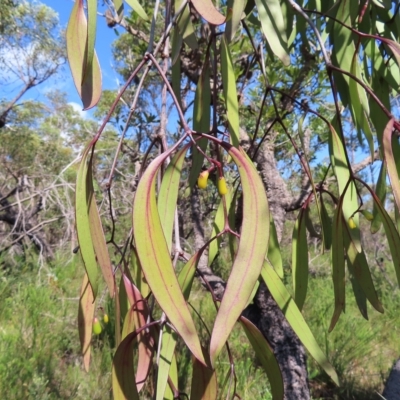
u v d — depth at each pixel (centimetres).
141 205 27
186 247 132
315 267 258
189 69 99
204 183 31
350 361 160
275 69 107
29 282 226
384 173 53
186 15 43
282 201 103
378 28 61
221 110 88
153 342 40
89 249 31
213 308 179
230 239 51
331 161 46
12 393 112
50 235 323
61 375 132
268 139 104
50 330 165
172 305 26
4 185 348
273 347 105
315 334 168
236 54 108
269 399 119
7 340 145
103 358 140
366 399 137
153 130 114
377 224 54
